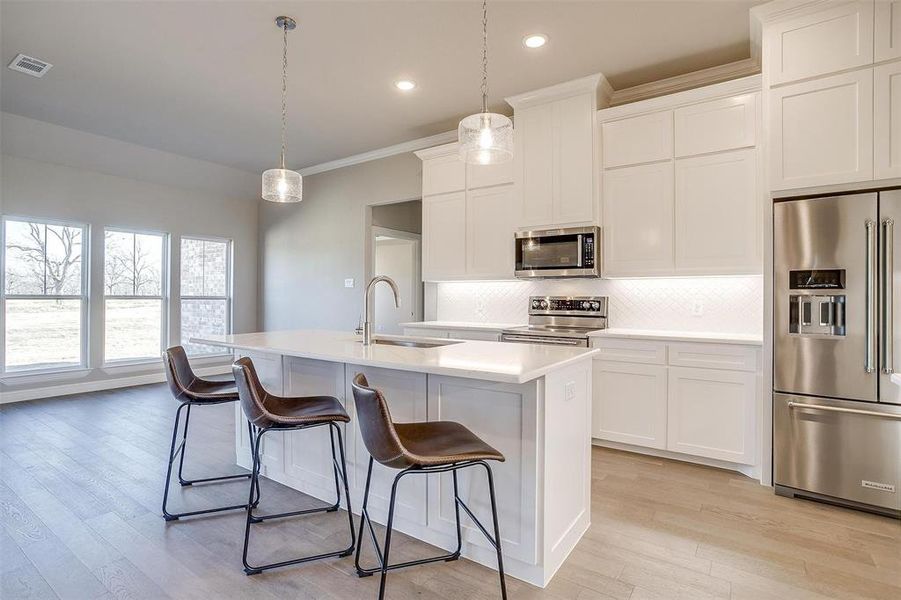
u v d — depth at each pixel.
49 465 3.11
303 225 6.34
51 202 5.00
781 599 1.76
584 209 3.68
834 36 2.55
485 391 1.95
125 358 5.68
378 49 3.23
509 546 1.90
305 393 2.64
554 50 3.24
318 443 2.61
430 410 2.11
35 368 5.00
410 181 5.23
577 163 3.71
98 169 5.32
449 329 4.31
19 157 4.77
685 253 3.33
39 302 5.03
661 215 3.42
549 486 1.87
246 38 3.10
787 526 2.31
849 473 2.49
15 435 3.75
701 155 3.26
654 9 2.78
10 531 2.26
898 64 2.39
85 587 1.83
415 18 2.87
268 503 2.57
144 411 4.51
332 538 2.21
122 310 5.65
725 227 3.18
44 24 2.95
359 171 5.68
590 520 2.34
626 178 3.56
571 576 1.90
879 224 2.42
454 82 3.72
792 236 2.65
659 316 3.74
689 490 2.73
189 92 3.93
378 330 7.09
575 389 2.12
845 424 2.50
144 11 2.81
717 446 3.00
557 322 4.14
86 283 5.34
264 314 6.88
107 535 2.22
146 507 2.51
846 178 2.51
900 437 2.37
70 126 4.73
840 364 2.52
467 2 2.71
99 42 3.16
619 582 1.86
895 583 1.85
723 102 3.19
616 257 3.61
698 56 3.33
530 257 3.95
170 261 6.02
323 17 2.86
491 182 4.24
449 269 4.53
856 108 2.49
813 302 2.59
